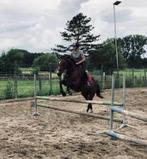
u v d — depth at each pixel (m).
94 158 8.88
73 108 19.72
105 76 39.97
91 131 12.48
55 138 11.11
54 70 34.91
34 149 9.48
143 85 48.31
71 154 9.12
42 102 22.86
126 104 21.95
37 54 66.75
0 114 16.72
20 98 25.97
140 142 9.69
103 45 78.44
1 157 8.62
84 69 16.77
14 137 11.09
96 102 13.48
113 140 11.03
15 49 50.50
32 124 13.76
